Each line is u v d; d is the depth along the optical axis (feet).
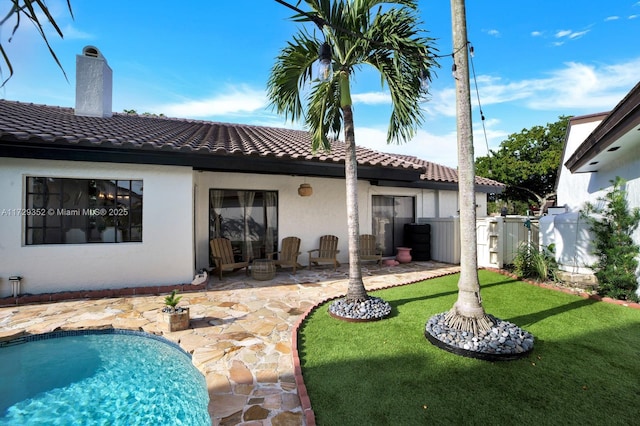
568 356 12.09
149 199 22.94
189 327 15.85
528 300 19.63
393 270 30.78
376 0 15.89
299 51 17.03
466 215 13.71
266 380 11.00
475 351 11.93
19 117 25.63
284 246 31.17
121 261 22.27
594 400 9.40
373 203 37.52
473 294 13.58
